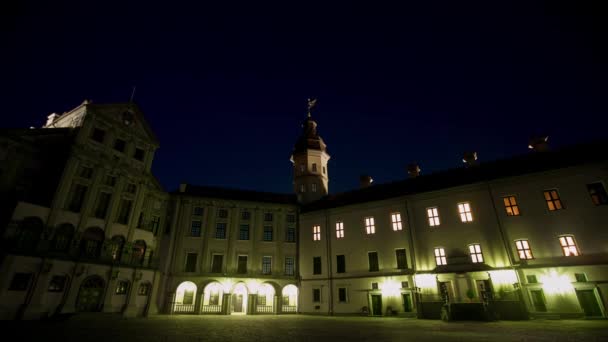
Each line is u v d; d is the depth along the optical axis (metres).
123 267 27.72
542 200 24.98
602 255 21.91
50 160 26.45
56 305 22.92
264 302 34.41
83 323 19.69
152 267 30.67
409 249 29.28
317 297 33.16
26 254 21.80
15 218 22.00
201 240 34.88
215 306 32.41
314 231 36.22
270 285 34.78
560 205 24.30
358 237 32.72
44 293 22.28
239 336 13.38
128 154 30.89
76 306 23.97
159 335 13.76
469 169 30.91
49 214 23.72
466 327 16.55
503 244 25.38
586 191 23.67
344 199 36.50
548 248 23.78
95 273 25.53
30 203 22.92
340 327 17.56
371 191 35.56
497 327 16.27
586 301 21.47
